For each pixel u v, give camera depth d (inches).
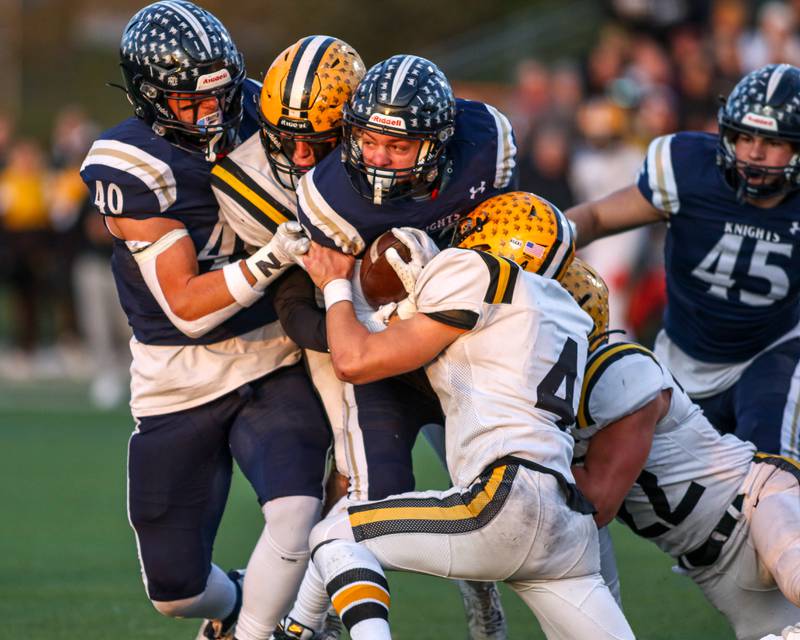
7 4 3100.4
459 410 459.2
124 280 538.9
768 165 593.0
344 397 512.4
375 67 479.2
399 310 469.4
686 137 639.8
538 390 456.1
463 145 498.6
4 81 3019.2
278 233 492.7
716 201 622.2
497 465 446.0
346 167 482.3
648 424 486.0
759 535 488.4
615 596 538.9
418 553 448.8
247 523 903.7
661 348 690.8
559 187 1373.0
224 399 534.6
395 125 465.1
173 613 545.6
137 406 540.4
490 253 462.6
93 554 789.2
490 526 441.4
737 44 1408.7
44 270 1692.9
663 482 505.0
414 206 490.0
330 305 479.8
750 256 624.4
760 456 510.9
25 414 1382.9
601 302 509.0
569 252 481.4
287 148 501.0
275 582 503.5
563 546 448.5
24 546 808.9
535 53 1761.8
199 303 503.2
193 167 511.8
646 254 1370.6
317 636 529.0
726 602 515.8
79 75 3134.8
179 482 533.6
